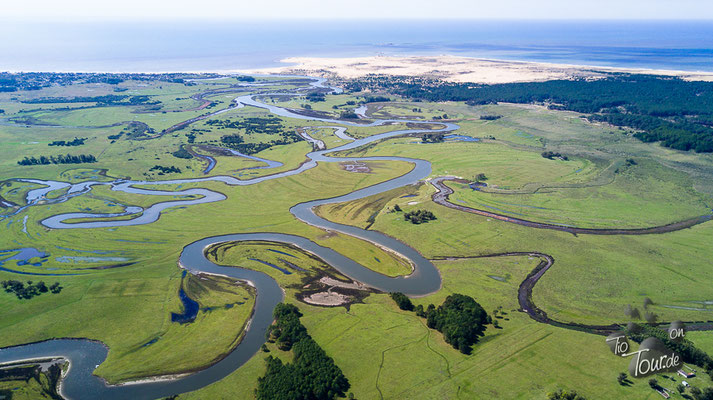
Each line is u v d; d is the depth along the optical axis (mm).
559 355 91250
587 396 80250
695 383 82125
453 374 86688
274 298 115062
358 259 133500
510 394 81375
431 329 100875
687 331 98250
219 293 117188
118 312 108938
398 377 86250
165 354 95062
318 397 80375
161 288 119188
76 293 116062
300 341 93875
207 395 84000
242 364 92250
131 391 85875
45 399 84562
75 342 99250
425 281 121938
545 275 122188
